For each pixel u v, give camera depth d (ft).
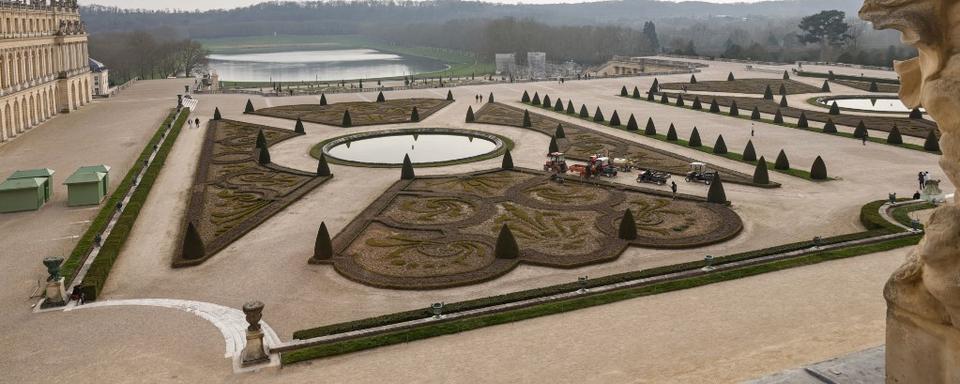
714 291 164.04
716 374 112.88
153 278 201.98
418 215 255.91
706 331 138.00
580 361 128.26
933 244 39.70
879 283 163.22
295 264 212.02
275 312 176.65
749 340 130.62
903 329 44.50
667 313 150.82
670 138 396.57
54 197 288.51
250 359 137.80
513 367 128.26
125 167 342.64
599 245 221.05
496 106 549.54
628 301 160.86
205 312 171.94
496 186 295.07
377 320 160.25
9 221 255.91
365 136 425.28
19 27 458.50
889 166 327.67
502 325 151.23
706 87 652.07
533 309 158.30
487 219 249.55
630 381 116.88
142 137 422.00
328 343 147.95
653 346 132.26
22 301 180.55
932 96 40.63
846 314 142.10
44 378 134.10
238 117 498.69
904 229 217.56
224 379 131.75
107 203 271.90
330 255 213.87
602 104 559.79
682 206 262.26
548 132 426.92
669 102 563.89
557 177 306.35
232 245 230.07
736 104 499.10
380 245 224.53
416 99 588.09
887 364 46.09
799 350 121.29
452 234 233.76
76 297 180.24
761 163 295.69
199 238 216.33
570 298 168.66
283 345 146.51
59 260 177.58
